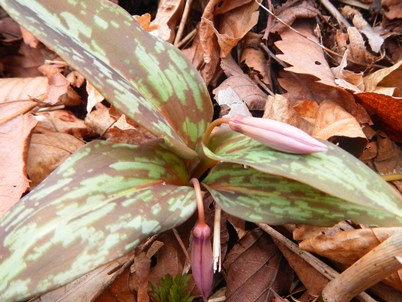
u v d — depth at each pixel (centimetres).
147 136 21
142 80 16
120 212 13
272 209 15
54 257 12
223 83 22
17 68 27
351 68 23
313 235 17
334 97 21
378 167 21
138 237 13
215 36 23
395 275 16
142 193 14
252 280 18
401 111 19
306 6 24
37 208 12
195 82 16
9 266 12
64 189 13
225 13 23
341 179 14
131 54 15
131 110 14
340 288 15
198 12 25
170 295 16
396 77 21
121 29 15
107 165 14
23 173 18
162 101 16
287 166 14
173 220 13
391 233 15
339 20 24
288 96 22
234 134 16
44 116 21
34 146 20
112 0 25
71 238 12
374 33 24
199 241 14
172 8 24
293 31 23
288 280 18
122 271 17
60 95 22
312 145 14
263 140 14
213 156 15
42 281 11
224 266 18
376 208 13
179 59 16
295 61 21
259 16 24
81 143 21
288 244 17
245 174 16
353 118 20
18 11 13
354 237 16
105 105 22
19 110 21
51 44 13
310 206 15
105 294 17
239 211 15
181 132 16
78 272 12
